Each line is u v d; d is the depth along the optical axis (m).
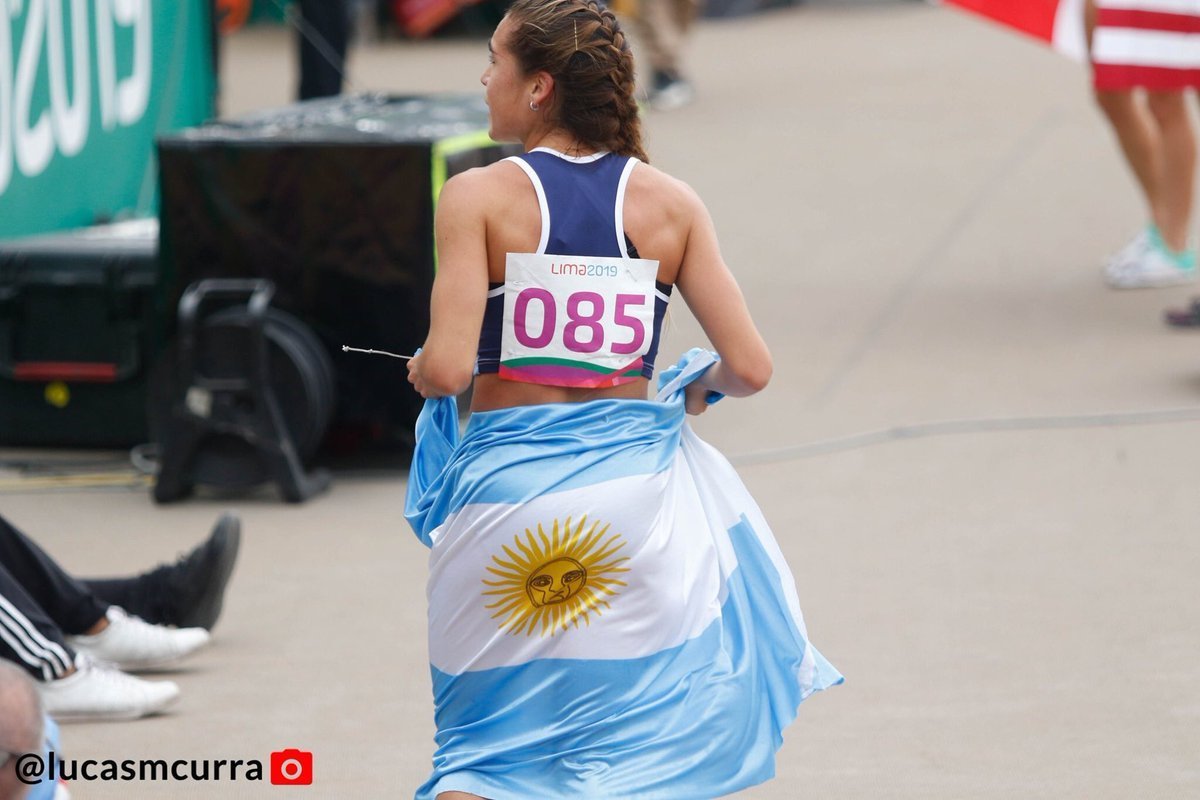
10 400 24.05
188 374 21.48
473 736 10.50
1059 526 20.16
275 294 22.50
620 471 10.35
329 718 15.13
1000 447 23.45
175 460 21.75
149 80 32.09
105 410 23.86
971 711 14.98
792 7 93.25
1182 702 15.04
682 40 58.19
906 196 42.53
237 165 22.16
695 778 10.34
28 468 23.55
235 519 16.53
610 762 10.27
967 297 32.69
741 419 25.36
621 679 10.37
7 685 7.62
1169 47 31.03
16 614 14.68
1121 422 24.38
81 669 14.94
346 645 16.94
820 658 11.39
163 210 22.48
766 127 53.34
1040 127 51.75
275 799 13.45
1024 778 13.56
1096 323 30.41
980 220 39.56
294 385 21.70
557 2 10.53
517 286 10.32
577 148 10.52
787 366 28.25
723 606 10.95
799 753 14.21
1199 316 29.62
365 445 24.12
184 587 16.45
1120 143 32.56
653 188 10.52
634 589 10.37
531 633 10.35
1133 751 14.03
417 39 77.75
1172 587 18.00
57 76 28.28
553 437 10.31
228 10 37.66
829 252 36.88
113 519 21.30
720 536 11.05
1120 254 33.25
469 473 10.41
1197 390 25.86
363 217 22.06
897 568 18.84
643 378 10.77
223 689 15.81
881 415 25.27
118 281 23.31
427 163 21.80
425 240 22.02
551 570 10.28
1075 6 33.38
